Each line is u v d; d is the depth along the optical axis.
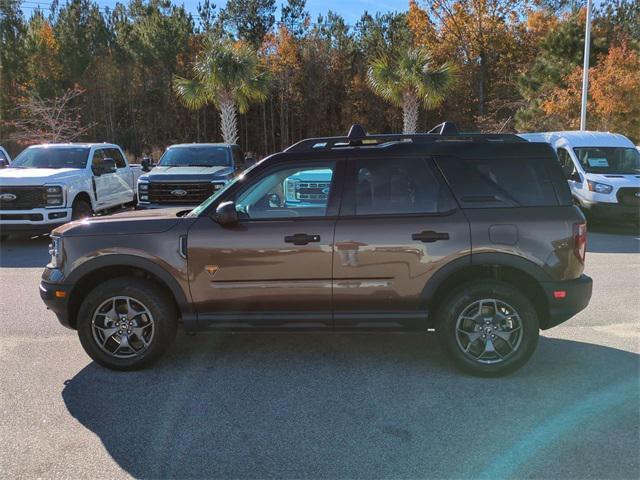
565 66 25.62
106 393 4.36
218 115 41.44
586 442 3.55
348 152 4.71
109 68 37.81
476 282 4.55
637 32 33.09
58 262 4.77
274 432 3.72
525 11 38.69
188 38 38.91
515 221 4.50
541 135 14.95
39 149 12.88
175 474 3.25
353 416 3.94
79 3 37.50
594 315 6.38
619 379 4.55
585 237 4.61
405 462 3.35
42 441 3.63
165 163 13.45
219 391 4.38
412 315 4.58
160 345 4.72
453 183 4.59
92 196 12.35
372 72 22.88
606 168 13.16
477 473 3.22
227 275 4.59
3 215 10.91
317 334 5.74
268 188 4.80
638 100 20.58
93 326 4.72
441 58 39.22
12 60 33.00
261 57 39.44
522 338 4.51
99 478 3.21
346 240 4.52
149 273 4.85
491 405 4.09
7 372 4.81
